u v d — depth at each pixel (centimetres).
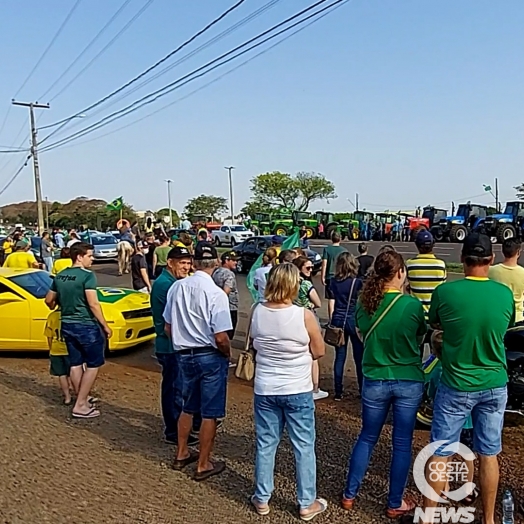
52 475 502
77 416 650
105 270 2711
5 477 498
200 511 438
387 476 493
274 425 431
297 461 425
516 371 585
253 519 427
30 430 612
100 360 655
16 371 877
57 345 695
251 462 526
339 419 640
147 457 540
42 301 947
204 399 488
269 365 426
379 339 419
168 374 566
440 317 390
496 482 393
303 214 4791
